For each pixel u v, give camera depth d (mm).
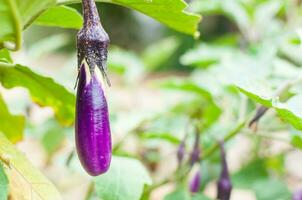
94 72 455
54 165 1248
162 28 4598
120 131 903
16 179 525
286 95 688
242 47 1394
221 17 3691
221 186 717
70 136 869
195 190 815
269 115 884
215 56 1125
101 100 456
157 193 1399
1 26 437
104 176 623
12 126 691
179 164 781
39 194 529
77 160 719
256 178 1048
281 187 942
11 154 526
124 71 1365
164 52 1458
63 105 667
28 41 3398
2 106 667
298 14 1506
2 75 593
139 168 646
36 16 456
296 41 1049
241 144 1594
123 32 4715
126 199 613
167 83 974
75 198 1280
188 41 3973
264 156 1177
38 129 1112
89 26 458
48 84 613
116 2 538
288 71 919
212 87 1045
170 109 1116
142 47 4688
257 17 1406
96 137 452
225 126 935
